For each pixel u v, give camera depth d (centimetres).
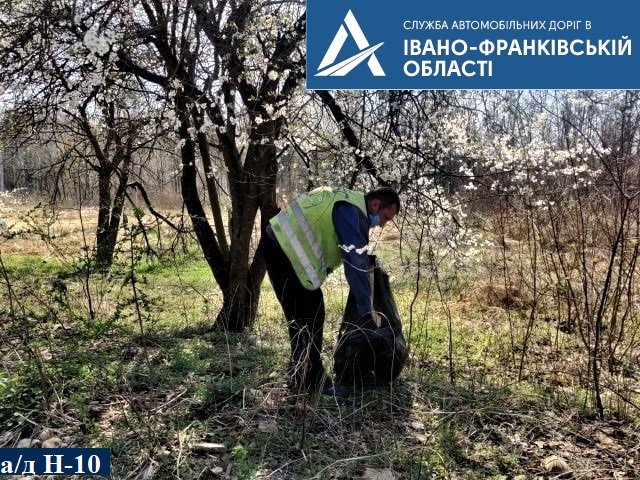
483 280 671
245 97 502
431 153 502
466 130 512
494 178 511
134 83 521
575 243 479
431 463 297
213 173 555
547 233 505
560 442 328
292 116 504
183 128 523
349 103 531
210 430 323
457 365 452
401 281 691
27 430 324
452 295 670
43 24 389
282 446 309
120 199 565
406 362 434
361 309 349
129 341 489
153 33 461
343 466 291
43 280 736
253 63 475
